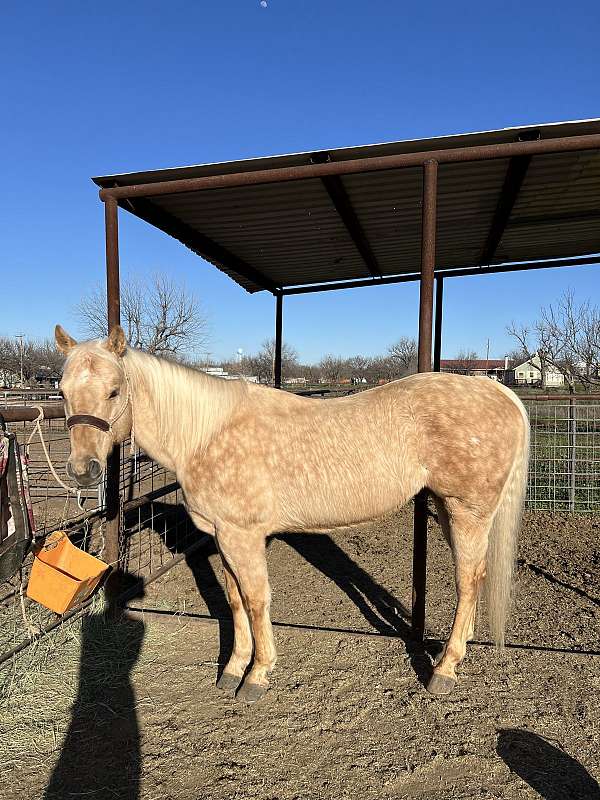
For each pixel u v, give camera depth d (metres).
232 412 2.91
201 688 2.91
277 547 5.58
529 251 6.57
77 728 2.58
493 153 3.00
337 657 3.20
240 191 4.14
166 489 4.69
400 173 3.93
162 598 4.17
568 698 2.75
